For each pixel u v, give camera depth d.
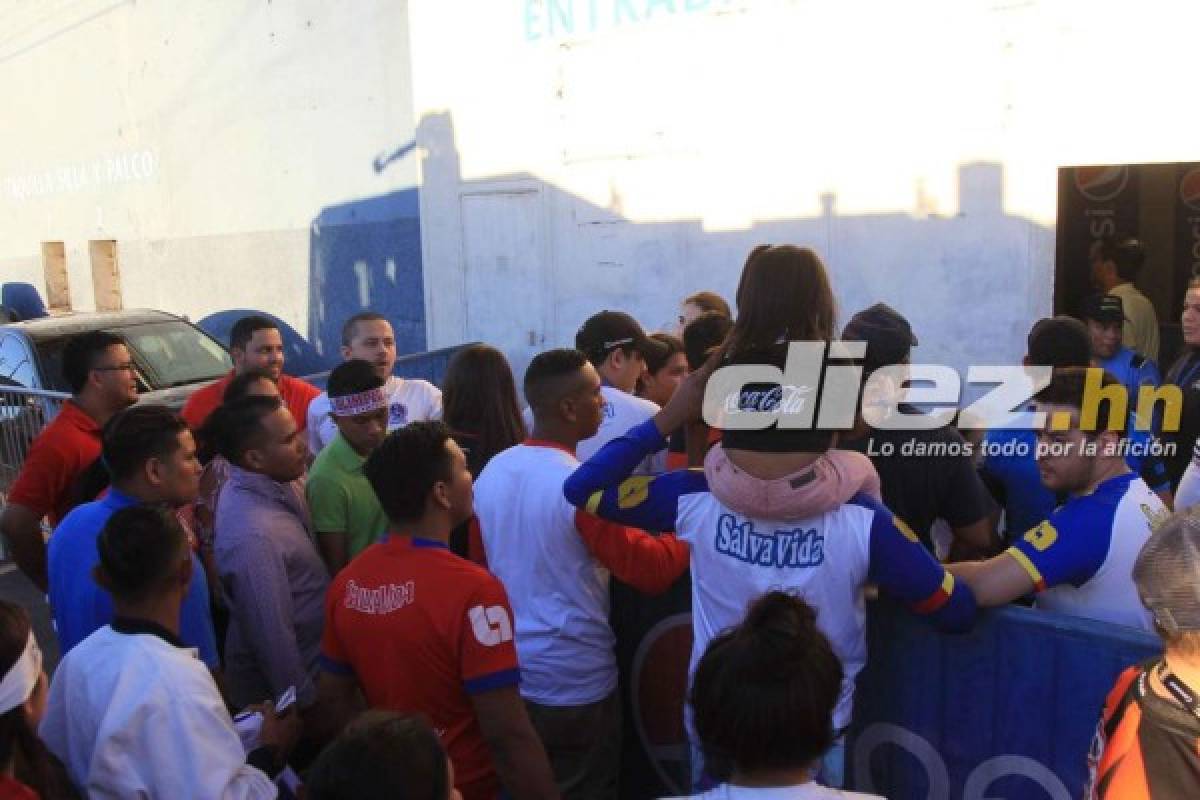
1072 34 5.84
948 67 6.33
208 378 8.95
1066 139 5.95
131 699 2.31
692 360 4.36
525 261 9.16
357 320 5.50
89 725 2.35
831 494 2.28
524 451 3.09
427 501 2.58
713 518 2.48
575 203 8.65
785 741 1.64
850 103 6.79
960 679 2.61
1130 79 5.70
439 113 9.66
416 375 9.02
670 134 7.86
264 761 2.63
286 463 3.38
